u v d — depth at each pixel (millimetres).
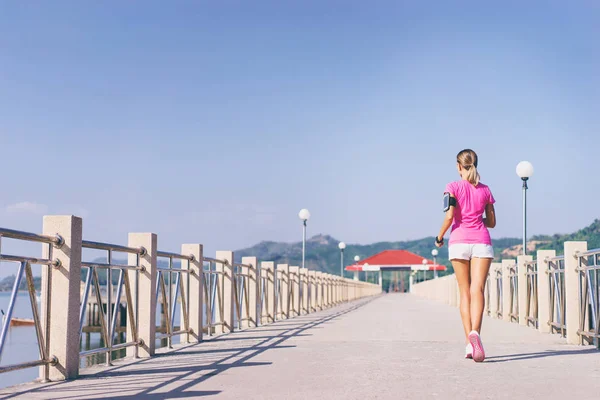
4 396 6906
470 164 9805
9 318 7113
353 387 7281
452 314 24797
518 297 18672
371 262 107688
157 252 11477
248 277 19438
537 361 9547
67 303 8180
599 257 11508
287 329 17484
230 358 10211
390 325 17766
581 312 12414
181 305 13258
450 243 9805
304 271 29094
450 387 7254
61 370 8125
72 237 8258
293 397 6684
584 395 6750
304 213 35562
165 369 9039
